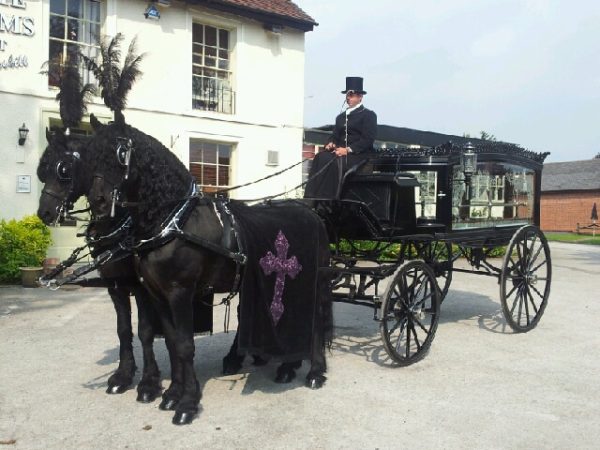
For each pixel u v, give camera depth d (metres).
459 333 7.40
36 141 11.48
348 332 7.42
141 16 12.68
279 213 5.22
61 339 6.75
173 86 13.23
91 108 11.60
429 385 5.32
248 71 14.44
